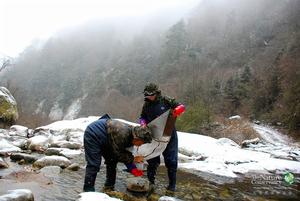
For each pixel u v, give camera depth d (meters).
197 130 18.59
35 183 4.43
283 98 37.75
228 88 44.44
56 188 4.32
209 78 42.69
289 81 39.50
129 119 33.53
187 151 8.88
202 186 5.43
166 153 4.83
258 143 15.20
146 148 4.53
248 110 42.56
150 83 4.62
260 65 57.28
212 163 7.48
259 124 36.12
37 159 5.80
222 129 19.50
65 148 7.38
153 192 4.72
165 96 4.67
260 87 45.50
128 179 5.11
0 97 11.21
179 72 58.22
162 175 5.93
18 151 6.47
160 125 4.48
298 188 6.01
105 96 56.50
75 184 4.61
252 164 7.91
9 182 4.34
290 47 49.00
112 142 4.24
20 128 9.46
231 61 65.19
